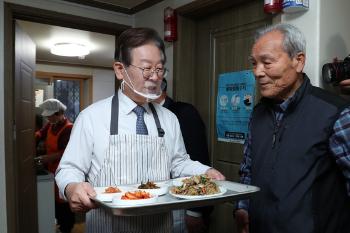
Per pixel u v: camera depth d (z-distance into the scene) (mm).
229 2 1812
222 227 1938
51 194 3078
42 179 3035
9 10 2092
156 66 1090
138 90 1105
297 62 1060
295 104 1077
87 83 5688
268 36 1056
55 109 3514
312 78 1335
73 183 979
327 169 1020
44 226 3029
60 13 2277
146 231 1115
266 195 1096
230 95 1911
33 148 2797
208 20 2080
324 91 1099
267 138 1147
